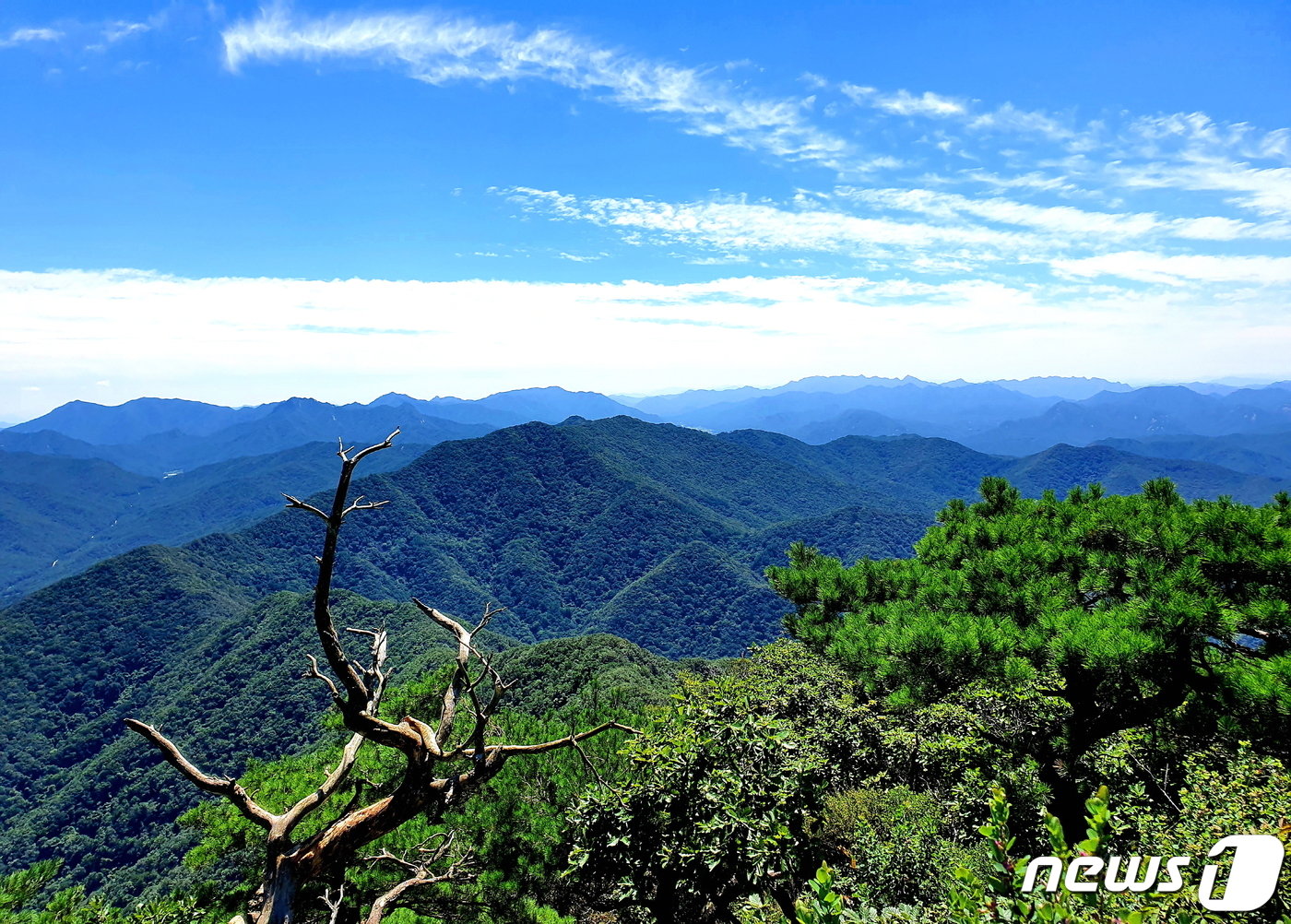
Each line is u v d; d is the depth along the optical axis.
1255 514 9.80
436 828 9.46
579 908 10.37
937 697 10.54
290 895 3.21
